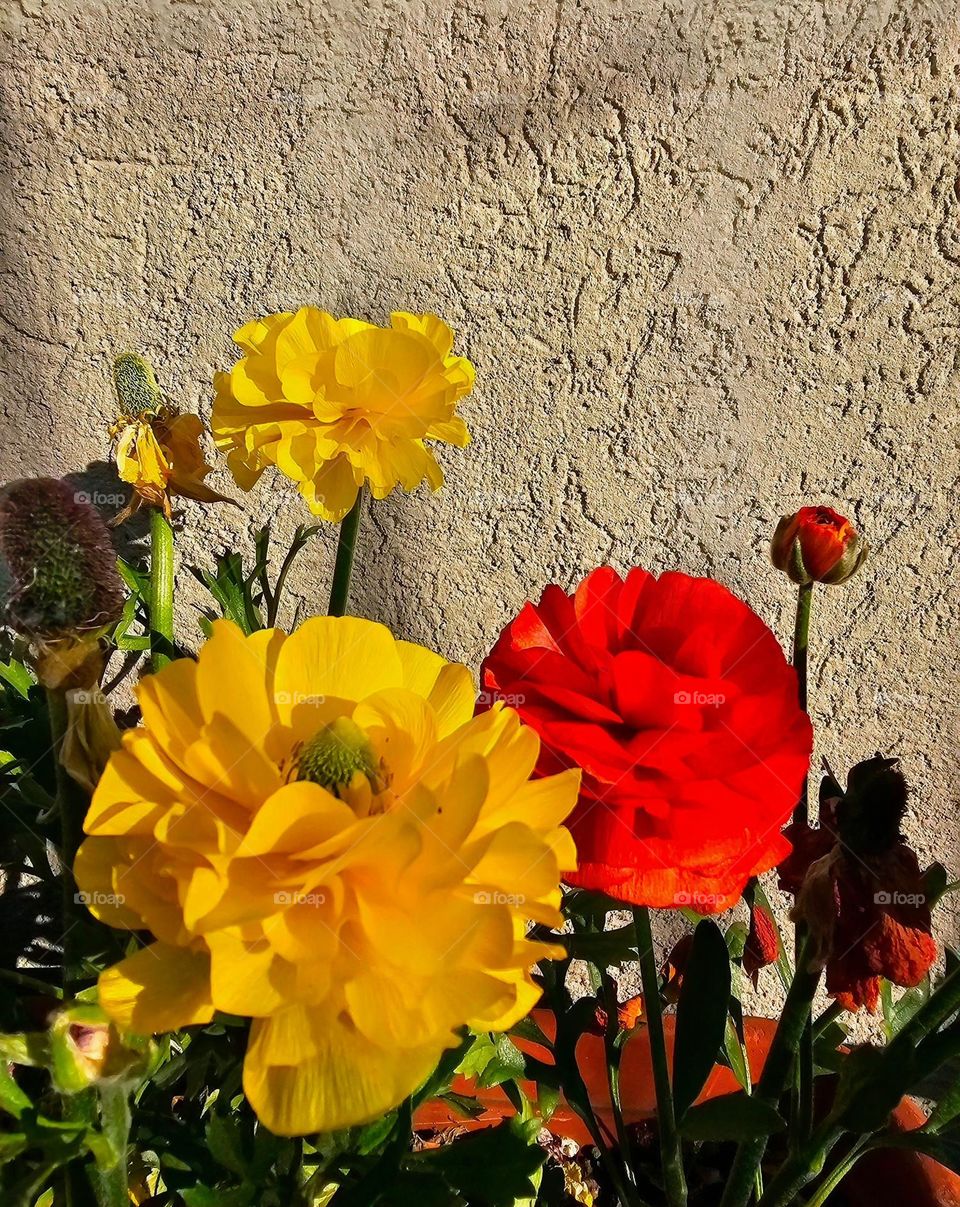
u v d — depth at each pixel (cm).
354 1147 27
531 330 42
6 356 43
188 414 39
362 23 37
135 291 41
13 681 37
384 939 21
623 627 27
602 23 37
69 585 21
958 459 44
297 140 39
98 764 22
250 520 46
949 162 39
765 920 34
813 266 41
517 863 21
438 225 40
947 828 52
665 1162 29
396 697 23
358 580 48
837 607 48
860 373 43
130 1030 21
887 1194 37
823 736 50
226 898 21
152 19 37
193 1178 27
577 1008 33
